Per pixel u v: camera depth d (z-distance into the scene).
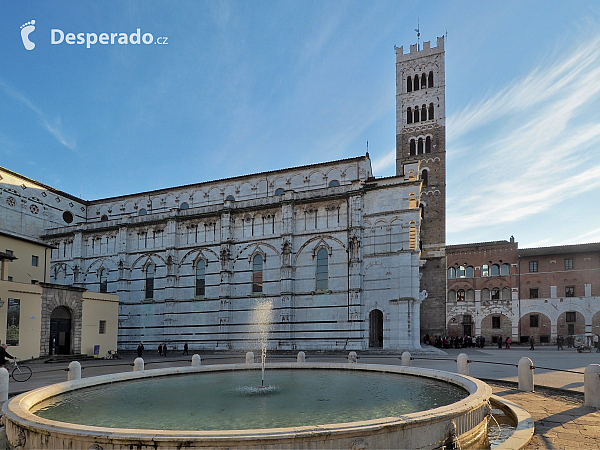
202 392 19.23
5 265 50.97
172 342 68.19
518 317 86.75
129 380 22.67
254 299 64.88
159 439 9.89
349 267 59.72
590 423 16.28
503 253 89.75
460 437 12.40
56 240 79.50
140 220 73.94
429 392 18.61
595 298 80.94
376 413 14.70
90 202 87.88
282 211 64.44
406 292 56.69
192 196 78.25
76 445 10.51
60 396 18.20
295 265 63.28
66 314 53.91
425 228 88.62
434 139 91.69
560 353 57.94
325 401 16.86
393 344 56.47
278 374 25.12
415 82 96.00
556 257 85.31
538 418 17.09
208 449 9.81
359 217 60.19
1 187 71.50
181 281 69.88
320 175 70.19
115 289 73.94
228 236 67.25
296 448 9.98
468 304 91.12
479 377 28.95
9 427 12.70
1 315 45.28
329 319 60.00
